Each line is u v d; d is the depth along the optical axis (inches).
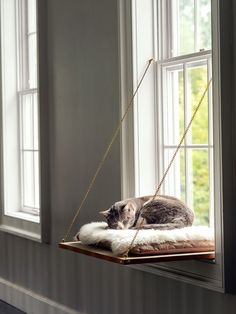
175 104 160.9
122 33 164.1
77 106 188.5
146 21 162.7
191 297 144.0
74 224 190.9
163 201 145.9
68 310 194.7
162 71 161.9
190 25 156.5
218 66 130.3
